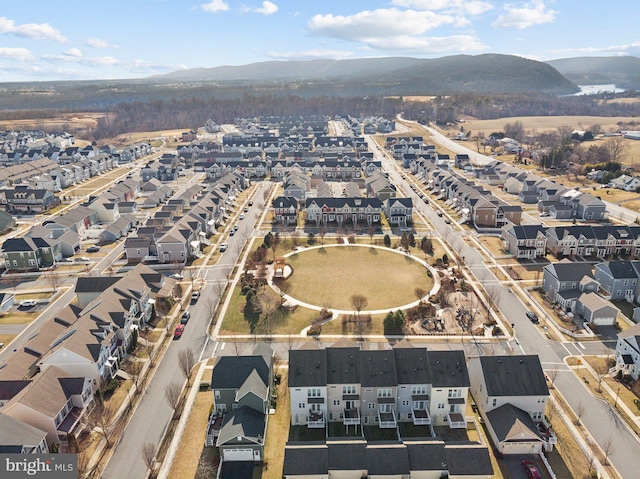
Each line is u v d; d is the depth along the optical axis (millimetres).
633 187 184500
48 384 64375
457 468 55625
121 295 88938
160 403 70250
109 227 140500
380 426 65812
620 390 72125
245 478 57406
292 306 97562
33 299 102875
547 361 79500
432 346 83875
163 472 58062
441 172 199875
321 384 65875
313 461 56688
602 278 103500
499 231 143750
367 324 91062
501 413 64188
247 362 68875
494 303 98188
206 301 100562
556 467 58312
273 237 132500
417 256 124000
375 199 153625
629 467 58281
